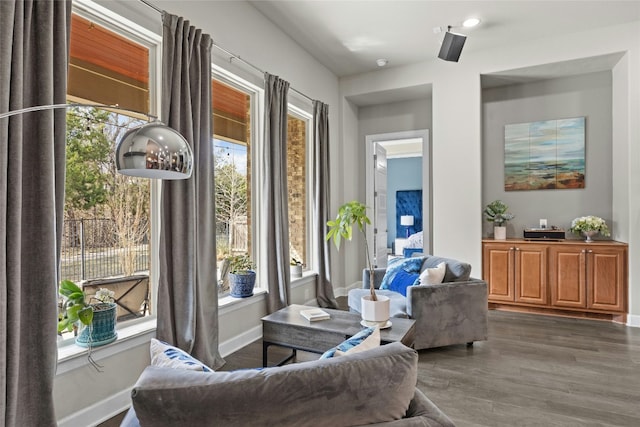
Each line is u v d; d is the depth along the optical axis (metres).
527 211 4.71
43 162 1.72
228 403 0.75
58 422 1.88
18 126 1.60
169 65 2.41
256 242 3.68
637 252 3.76
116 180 2.38
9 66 1.57
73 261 2.15
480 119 4.46
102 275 2.30
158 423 0.75
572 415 2.12
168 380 0.78
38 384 1.72
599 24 3.79
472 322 3.10
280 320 2.54
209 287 2.76
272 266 3.57
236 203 3.45
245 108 3.58
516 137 4.75
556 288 4.07
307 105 4.39
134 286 2.49
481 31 3.92
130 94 2.48
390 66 4.83
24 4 1.67
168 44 2.41
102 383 2.09
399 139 5.45
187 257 2.51
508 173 4.79
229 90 3.37
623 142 3.99
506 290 4.29
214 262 2.81
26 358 1.71
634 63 3.75
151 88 2.62
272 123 3.59
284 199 3.77
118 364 2.18
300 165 4.61
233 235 3.41
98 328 2.08
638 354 3.01
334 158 5.05
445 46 3.82
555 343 3.27
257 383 0.78
